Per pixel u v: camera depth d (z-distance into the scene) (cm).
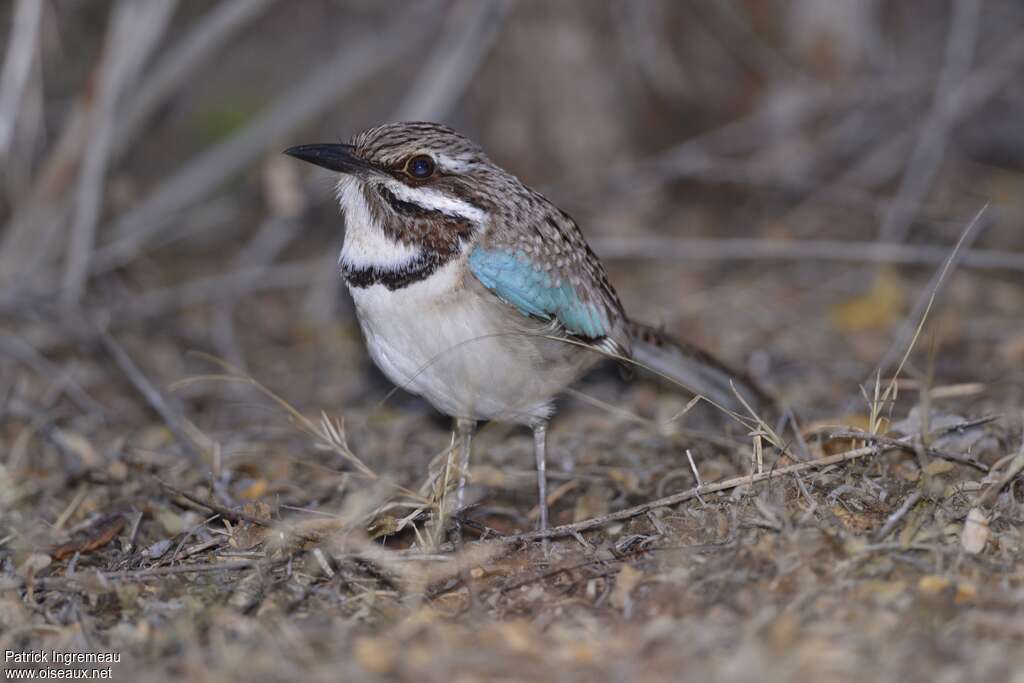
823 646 668
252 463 1066
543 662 677
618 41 1705
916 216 1544
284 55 1858
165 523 959
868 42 1727
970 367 1219
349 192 913
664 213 1714
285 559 845
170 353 1420
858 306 1392
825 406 1157
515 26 1686
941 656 654
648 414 1169
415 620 750
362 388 1304
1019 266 1373
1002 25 1853
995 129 1825
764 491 852
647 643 688
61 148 1458
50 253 1508
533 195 959
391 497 942
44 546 919
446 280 885
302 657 701
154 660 734
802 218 1652
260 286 1498
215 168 1585
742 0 1688
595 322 965
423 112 1563
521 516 978
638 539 845
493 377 898
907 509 820
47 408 1241
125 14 1428
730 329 1395
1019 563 764
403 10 1822
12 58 1366
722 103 1747
